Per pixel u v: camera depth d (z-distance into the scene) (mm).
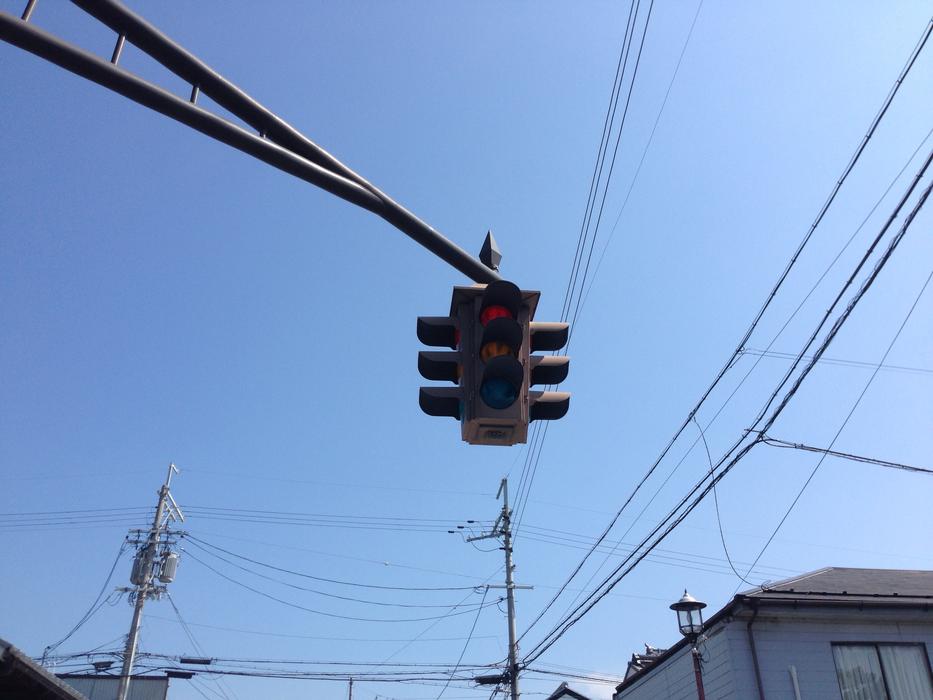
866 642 15625
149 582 24594
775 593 16047
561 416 4812
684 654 17266
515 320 4590
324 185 3893
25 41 3035
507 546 25188
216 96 3572
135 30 3326
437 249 4461
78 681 32062
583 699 27578
